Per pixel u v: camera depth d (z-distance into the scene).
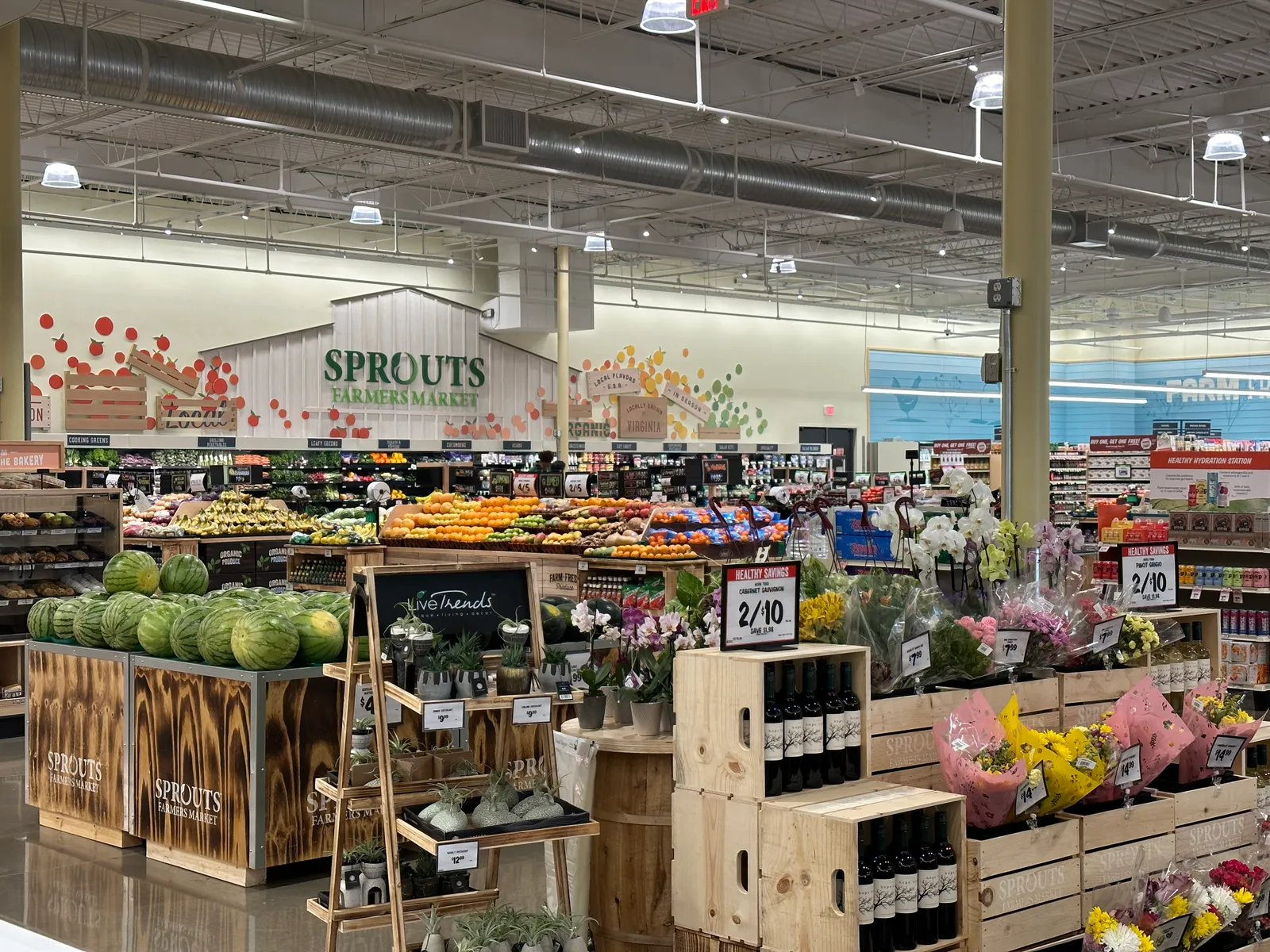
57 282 20.19
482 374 25.48
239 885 5.96
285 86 12.16
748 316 27.44
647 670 4.60
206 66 11.77
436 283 24.98
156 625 6.43
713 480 22.83
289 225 22.94
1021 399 7.94
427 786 4.69
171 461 20.92
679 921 4.11
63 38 11.23
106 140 17.81
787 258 23.30
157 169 17.83
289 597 6.58
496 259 25.73
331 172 19.33
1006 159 8.08
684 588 4.86
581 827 4.34
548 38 14.26
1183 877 4.43
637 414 27.69
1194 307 34.91
